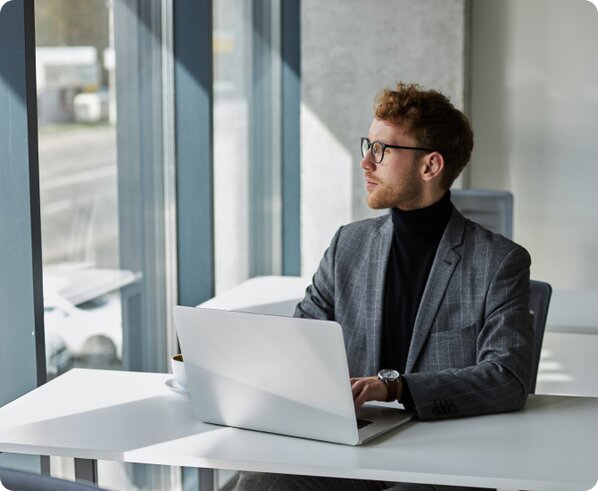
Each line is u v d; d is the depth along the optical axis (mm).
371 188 2486
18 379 2734
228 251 4535
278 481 2215
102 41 3268
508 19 5410
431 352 2406
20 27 2621
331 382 2035
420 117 2438
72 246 3113
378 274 2520
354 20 5270
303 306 2645
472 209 4410
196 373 2201
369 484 2307
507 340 2328
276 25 5203
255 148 4895
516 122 5477
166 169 3811
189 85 3889
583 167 5422
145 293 3646
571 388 4047
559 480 1861
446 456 1992
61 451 2053
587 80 5359
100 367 3326
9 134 2666
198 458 1994
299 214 5480
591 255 5469
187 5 3848
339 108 5328
